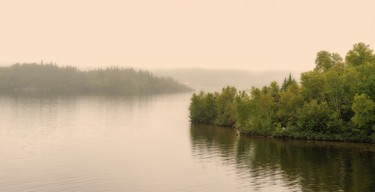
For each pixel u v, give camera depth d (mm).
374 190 64438
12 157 102250
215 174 79625
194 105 174250
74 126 170875
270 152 97688
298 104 119125
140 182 75812
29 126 169000
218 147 108375
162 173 82188
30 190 71625
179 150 107750
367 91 105375
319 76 117125
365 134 104750
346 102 112000
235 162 89000
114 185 74188
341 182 69625
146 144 120875
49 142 127500
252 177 75688
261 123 123625
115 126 171000
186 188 71000
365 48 124438
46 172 85062
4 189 72438
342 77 112000
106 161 95812
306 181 71188
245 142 113812
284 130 116625
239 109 130250
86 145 120938
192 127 158750
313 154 93125
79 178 79688
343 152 93938
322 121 110938
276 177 74750
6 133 148125
